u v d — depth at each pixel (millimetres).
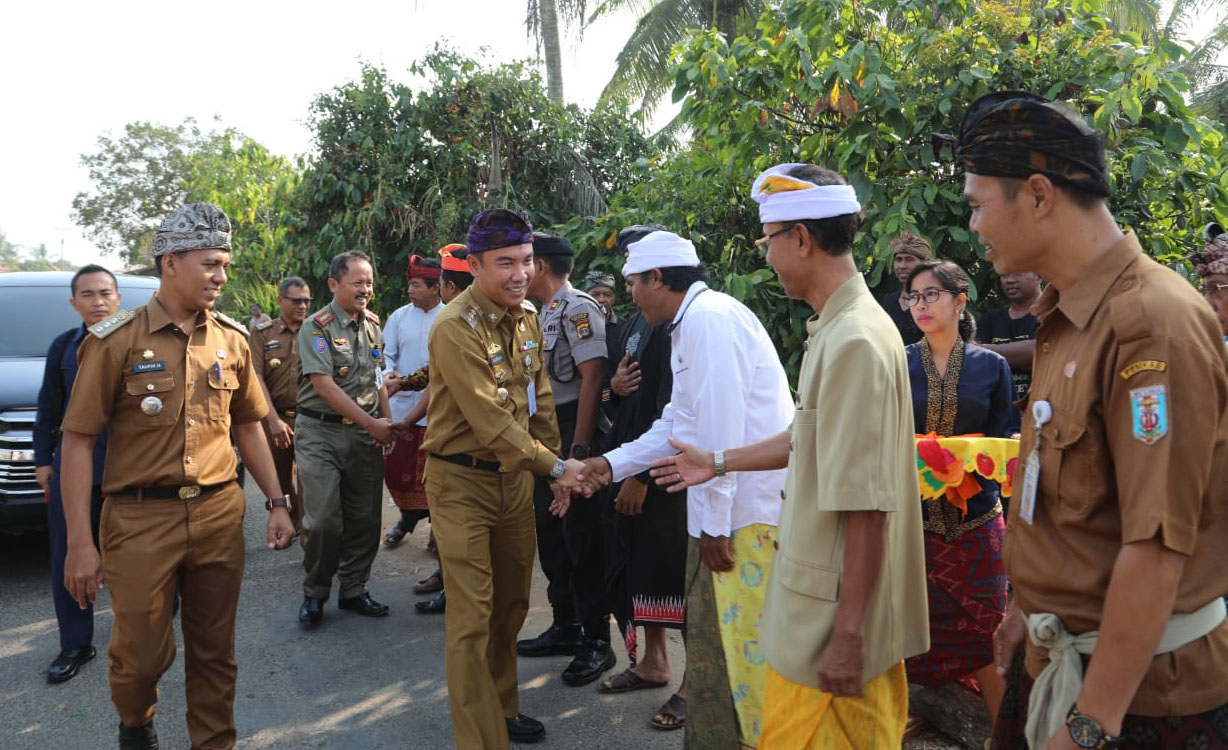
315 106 7750
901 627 1916
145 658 2691
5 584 5074
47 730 3367
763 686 2566
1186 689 1388
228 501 2883
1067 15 4656
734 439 2572
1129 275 1404
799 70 4684
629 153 8570
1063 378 1462
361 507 4496
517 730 3189
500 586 3129
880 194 4410
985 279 4586
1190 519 1289
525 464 2865
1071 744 1372
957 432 2941
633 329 3684
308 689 3697
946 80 4508
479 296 2953
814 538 1861
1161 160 4164
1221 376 1317
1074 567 1452
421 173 7695
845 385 1776
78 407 2650
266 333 5492
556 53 10594
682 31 10664
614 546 3480
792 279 2000
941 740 3002
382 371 4992
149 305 2797
